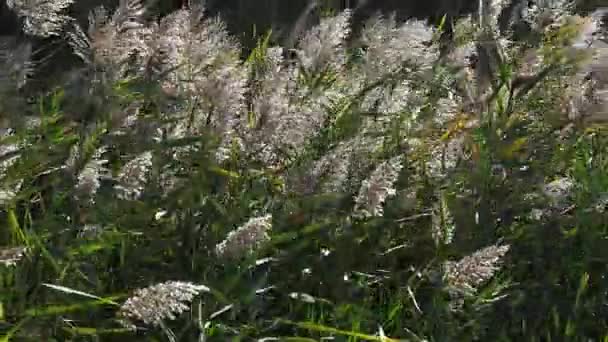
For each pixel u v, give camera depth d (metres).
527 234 5.46
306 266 4.92
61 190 4.64
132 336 4.45
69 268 4.49
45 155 4.95
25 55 5.41
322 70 5.66
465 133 5.70
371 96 5.85
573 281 5.43
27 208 4.77
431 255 5.21
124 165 4.69
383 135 5.49
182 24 5.49
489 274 4.34
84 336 4.30
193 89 5.16
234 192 5.04
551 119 6.11
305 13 6.99
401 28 6.13
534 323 5.14
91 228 4.60
